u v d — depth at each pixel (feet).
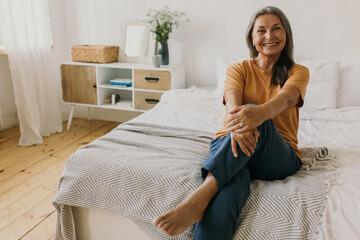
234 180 3.77
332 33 8.71
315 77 7.86
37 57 9.48
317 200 3.65
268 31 4.55
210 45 9.98
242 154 3.75
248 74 4.86
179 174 4.08
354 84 7.93
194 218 3.55
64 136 10.10
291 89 4.39
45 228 5.63
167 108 7.26
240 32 9.56
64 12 11.23
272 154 4.06
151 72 9.45
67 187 4.43
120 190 4.20
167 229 3.41
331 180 4.00
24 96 9.07
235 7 9.41
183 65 10.44
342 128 6.44
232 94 4.64
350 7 8.40
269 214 3.61
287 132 4.63
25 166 7.94
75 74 10.25
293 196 3.71
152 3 10.22
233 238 3.59
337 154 4.92
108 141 5.07
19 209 6.16
